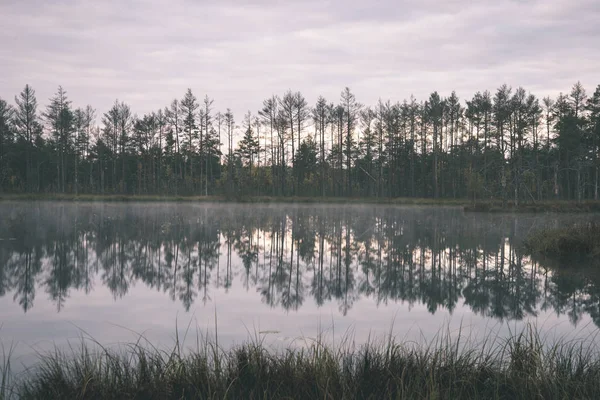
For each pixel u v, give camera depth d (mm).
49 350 4789
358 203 51125
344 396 3441
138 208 36375
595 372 3871
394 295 7922
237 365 4004
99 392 3605
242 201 51281
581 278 9297
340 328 5754
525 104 53000
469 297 7742
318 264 11289
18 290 8078
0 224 20016
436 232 19141
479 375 3941
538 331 5629
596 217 28078
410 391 3605
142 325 5895
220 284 8836
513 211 35188
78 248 13266
